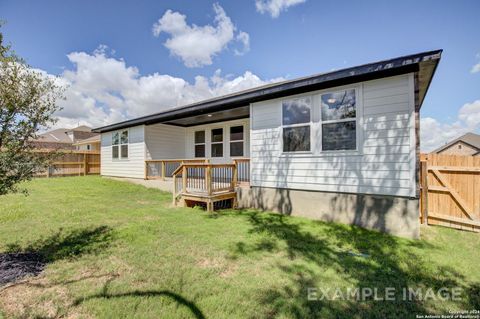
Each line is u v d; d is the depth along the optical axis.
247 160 7.29
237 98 7.06
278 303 2.33
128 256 3.39
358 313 2.22
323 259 3.38
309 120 5.91
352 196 5.27
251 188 7.01
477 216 4.92
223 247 3.78
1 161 2.70
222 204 7.44
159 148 11.58
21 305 2.26
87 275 2.85
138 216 5.72
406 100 4.65
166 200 8.07
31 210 6.14
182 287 2.59
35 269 2.99
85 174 16.03
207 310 2.21
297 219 5.72
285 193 6.31
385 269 3.11
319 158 5.74
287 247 3.83
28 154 3.00
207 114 9.23
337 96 5.49
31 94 2.86
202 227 4.87
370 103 5.05
